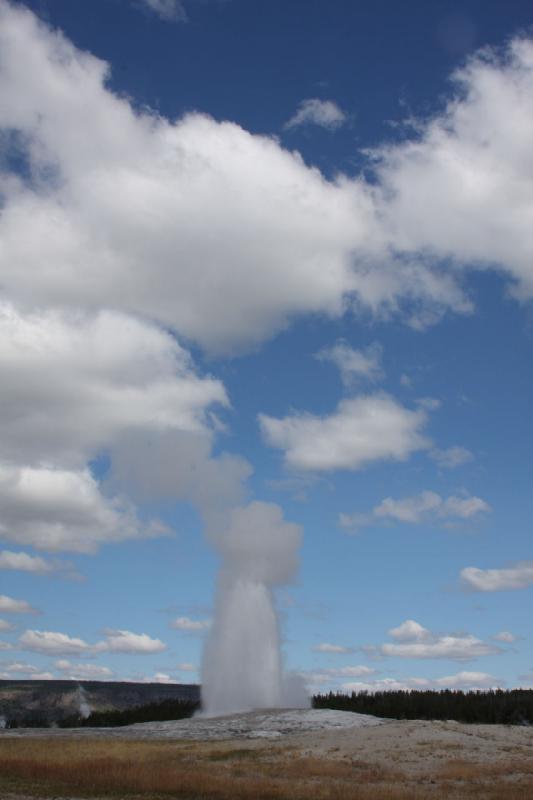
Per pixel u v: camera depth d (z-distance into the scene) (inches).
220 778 1653.5
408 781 1691.7
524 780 1694.1
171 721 3105.3
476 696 4493.1
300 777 1722.4
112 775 1626.5
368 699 4653.1
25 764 1754.4
